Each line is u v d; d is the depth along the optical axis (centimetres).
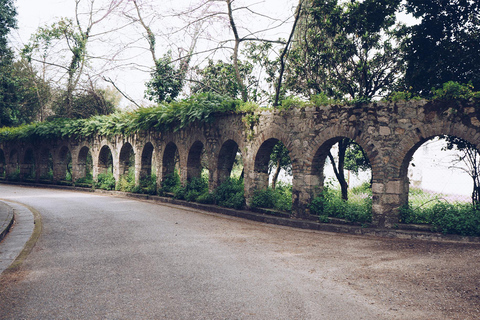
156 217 1084
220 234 845
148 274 540
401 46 1053
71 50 2275
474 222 716
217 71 1619
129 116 1730
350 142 1257
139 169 1712
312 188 966
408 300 438
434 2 885
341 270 559
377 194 832
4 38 2245
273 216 1024
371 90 1160
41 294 459
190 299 445
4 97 2484
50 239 767
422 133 776
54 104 2619
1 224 856
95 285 492
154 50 1820
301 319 391
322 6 1091
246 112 1146
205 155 1786
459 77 870
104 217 1061
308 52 1198
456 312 403
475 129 709
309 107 964
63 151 2253
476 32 878
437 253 638
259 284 498
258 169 1123
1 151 2777
